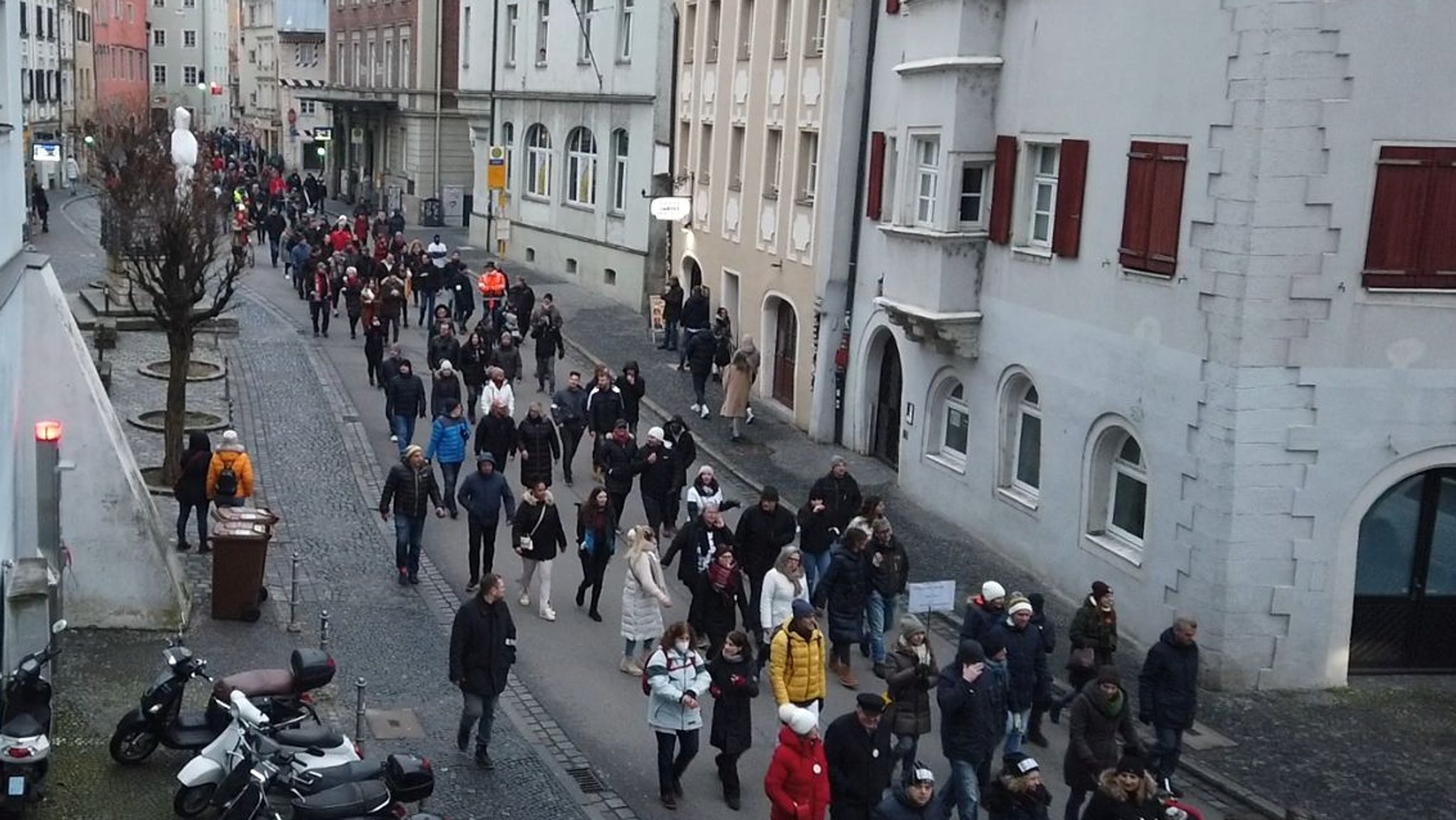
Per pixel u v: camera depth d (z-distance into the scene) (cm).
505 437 2178
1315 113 1591
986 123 2150
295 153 8631
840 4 2681
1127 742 1220
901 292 2280
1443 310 1653
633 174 4097
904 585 1675
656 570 1597
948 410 2380
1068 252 1948
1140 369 1797
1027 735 1470
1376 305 1641
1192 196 1698
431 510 2178
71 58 7750
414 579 1808
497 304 3416
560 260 4656
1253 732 1564
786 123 2984
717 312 3191
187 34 11650
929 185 2250
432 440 2128
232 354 3098
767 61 3095
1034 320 2042
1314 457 1653
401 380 2358
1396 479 1681
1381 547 1725
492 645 1304
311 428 2541
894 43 2575
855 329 2717
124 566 1561
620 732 1437
